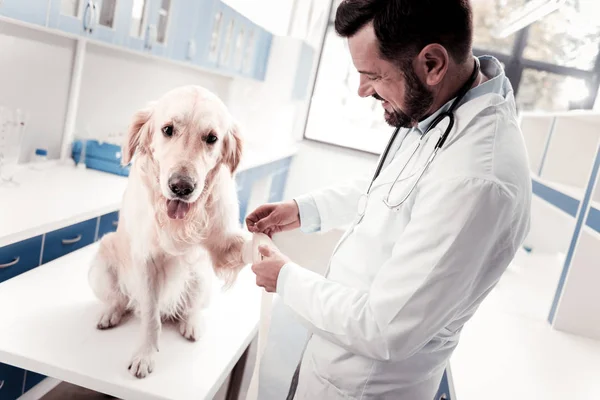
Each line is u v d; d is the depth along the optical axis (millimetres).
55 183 2320
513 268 3098
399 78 944
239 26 3980
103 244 1339
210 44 3533
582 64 4613
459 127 969
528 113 3701
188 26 3129
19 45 2275
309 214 1412
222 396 1667
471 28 923
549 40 4625
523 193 924
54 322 1255
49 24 1967
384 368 1014
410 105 978
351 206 1429
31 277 1471
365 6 909
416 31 877
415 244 893
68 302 1370
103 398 2037
